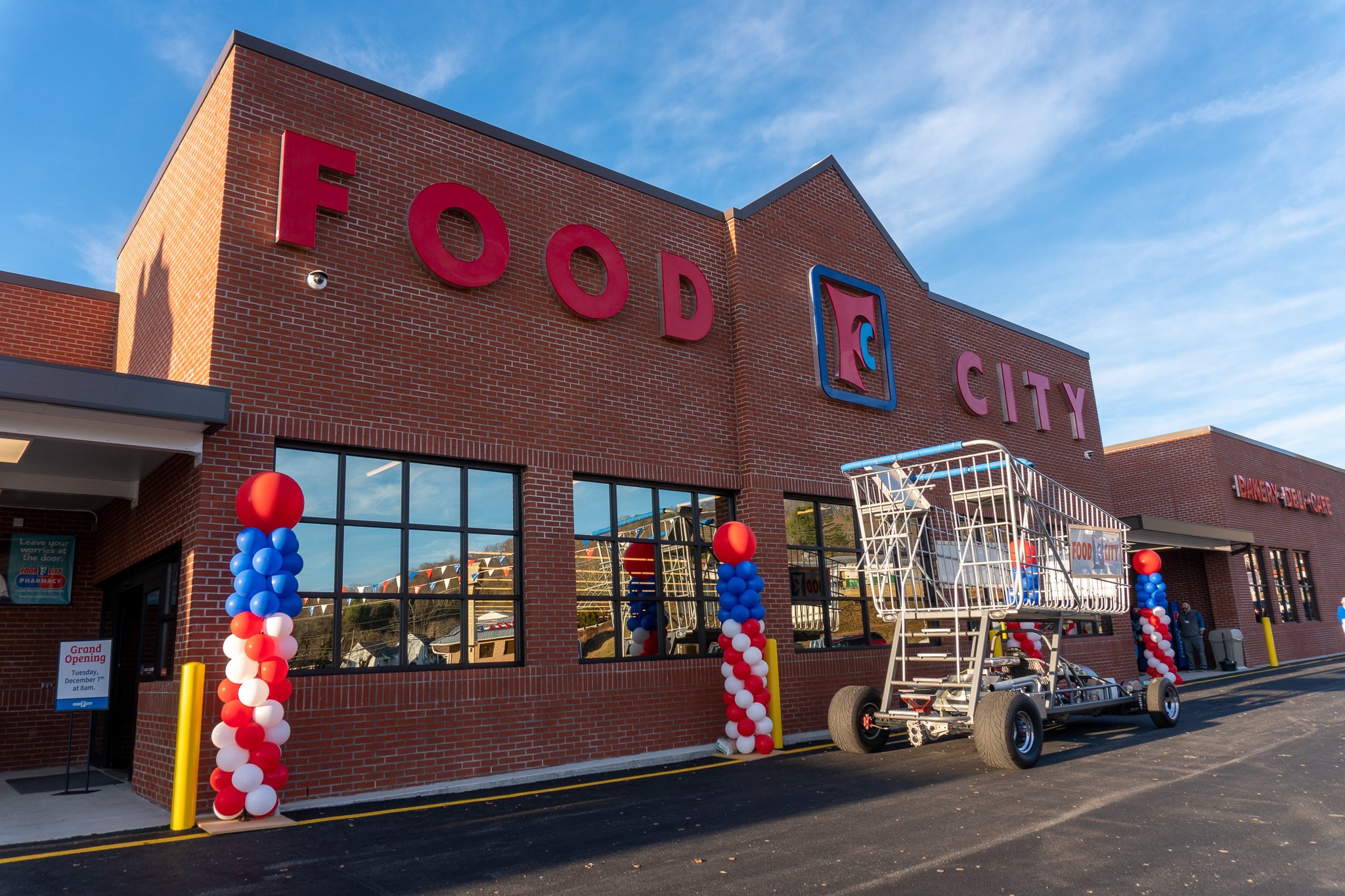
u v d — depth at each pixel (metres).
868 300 16.48
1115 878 5.50
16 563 12.44
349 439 10.03
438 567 10.65
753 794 8.77
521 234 12.12
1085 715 14.51
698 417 13.56
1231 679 20.83
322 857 6.70
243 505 8.37
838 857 6.20
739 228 14.70
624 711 11.59
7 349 13.53
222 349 9.38
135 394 8.43
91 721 10.08
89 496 11.44
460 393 11.04
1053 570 11.24
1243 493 27.20
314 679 9.27
